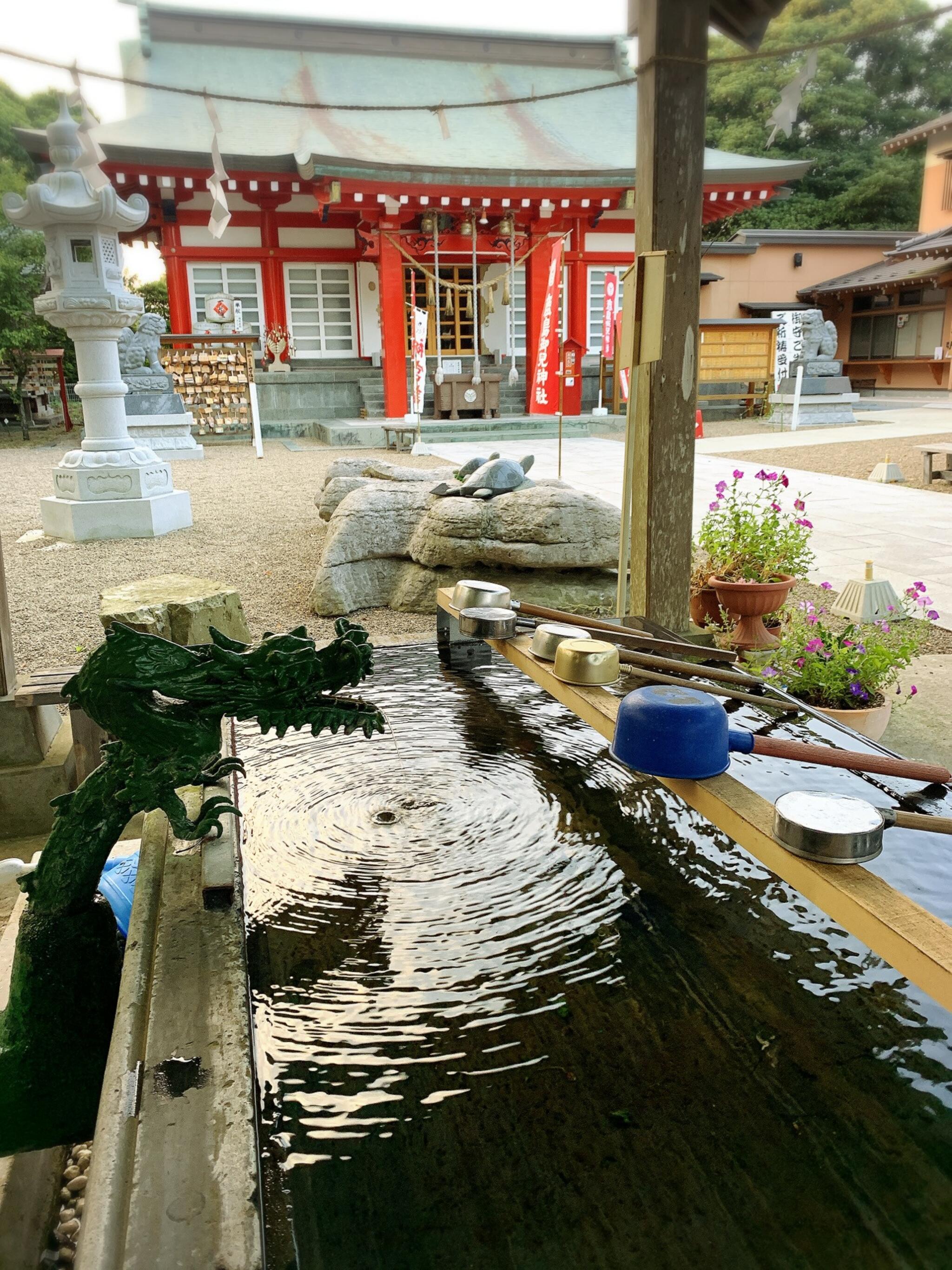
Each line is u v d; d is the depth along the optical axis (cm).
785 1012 163
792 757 191
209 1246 104
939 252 2561
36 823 391
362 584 641
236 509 1082
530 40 2680
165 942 166
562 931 189
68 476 919
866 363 3020
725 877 210
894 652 426
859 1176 128
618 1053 153
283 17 2505
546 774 267
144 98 2302
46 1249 203
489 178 1914
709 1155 131
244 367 1920
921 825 150
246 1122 124
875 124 3509
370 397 2105
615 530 576
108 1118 125
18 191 2031
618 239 2269
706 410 2250
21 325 2017
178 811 168
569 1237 118
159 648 161
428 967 177
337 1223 121
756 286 2977
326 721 166
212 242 2166
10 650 393
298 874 214
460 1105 142
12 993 185
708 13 364
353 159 1822
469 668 362
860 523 932
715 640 510
